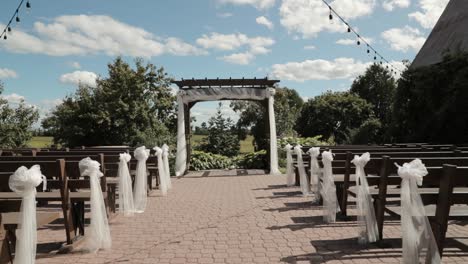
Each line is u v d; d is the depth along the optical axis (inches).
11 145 661.3
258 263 178.4
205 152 699.4
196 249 200.1
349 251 193.5
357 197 209.6
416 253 161.0
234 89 557.3
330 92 1402.6
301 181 355.6
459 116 589.3
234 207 307.4
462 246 160.9
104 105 718.5
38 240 220.2
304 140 718.5
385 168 198.2
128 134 728.3
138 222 260.2
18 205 152.6
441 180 156.4
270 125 561.0
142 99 773.3
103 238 202.8
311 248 199.2
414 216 161.5
